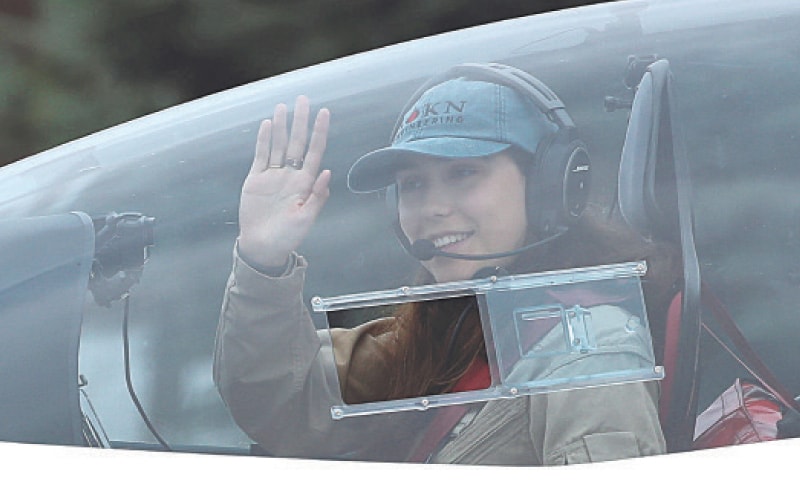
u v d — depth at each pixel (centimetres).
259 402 721
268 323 726
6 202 798
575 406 712
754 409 720
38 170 823
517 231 732
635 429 710
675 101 771
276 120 802
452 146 748
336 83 824
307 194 751
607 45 812
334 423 718
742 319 727
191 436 720
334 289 727
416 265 729
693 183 745
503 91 774
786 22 812
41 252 760
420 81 805
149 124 844
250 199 758
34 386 728
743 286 729
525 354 718
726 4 836
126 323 737
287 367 722
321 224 740
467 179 741
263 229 742
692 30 816
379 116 784
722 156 752
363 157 759
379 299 725
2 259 761
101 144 835
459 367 720
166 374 727
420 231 734
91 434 722
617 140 754
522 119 757
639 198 739
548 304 723
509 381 716
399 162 751
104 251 754
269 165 772
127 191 781
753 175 747
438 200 738
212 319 732
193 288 737
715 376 721
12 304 746
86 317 740
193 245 747
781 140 755
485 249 728
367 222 739
